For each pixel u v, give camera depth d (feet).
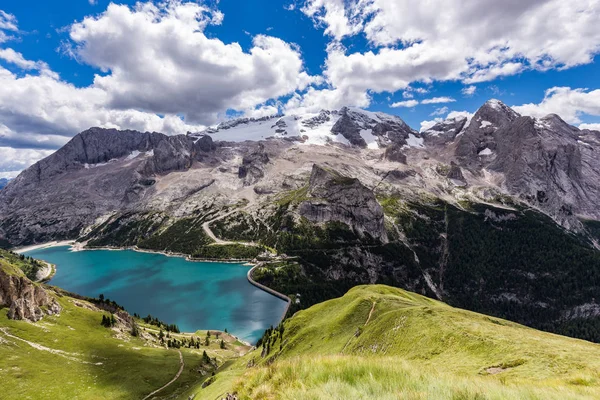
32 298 395.14
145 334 479.41
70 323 411.75
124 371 327.47
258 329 636.48
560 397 46.75
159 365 357.82
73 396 266.36
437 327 176.96
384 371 49.14
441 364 138.41
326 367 50.75
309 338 295.48
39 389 264.72
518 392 46.75
